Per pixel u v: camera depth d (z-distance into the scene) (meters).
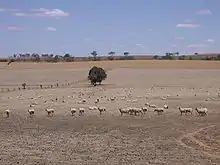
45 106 74.06
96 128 50.41
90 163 33.00
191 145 40.16
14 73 181.62
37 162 33.47
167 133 46.62
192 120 56.38
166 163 32.97
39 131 48.69
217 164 32.59
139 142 41.66
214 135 45.34
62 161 33.78
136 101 80.88
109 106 72.94
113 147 39.19
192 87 118.44
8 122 56.19
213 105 73.81
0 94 100.50
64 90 109.88
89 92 102.69
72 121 56.28
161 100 82.50
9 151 37.66
